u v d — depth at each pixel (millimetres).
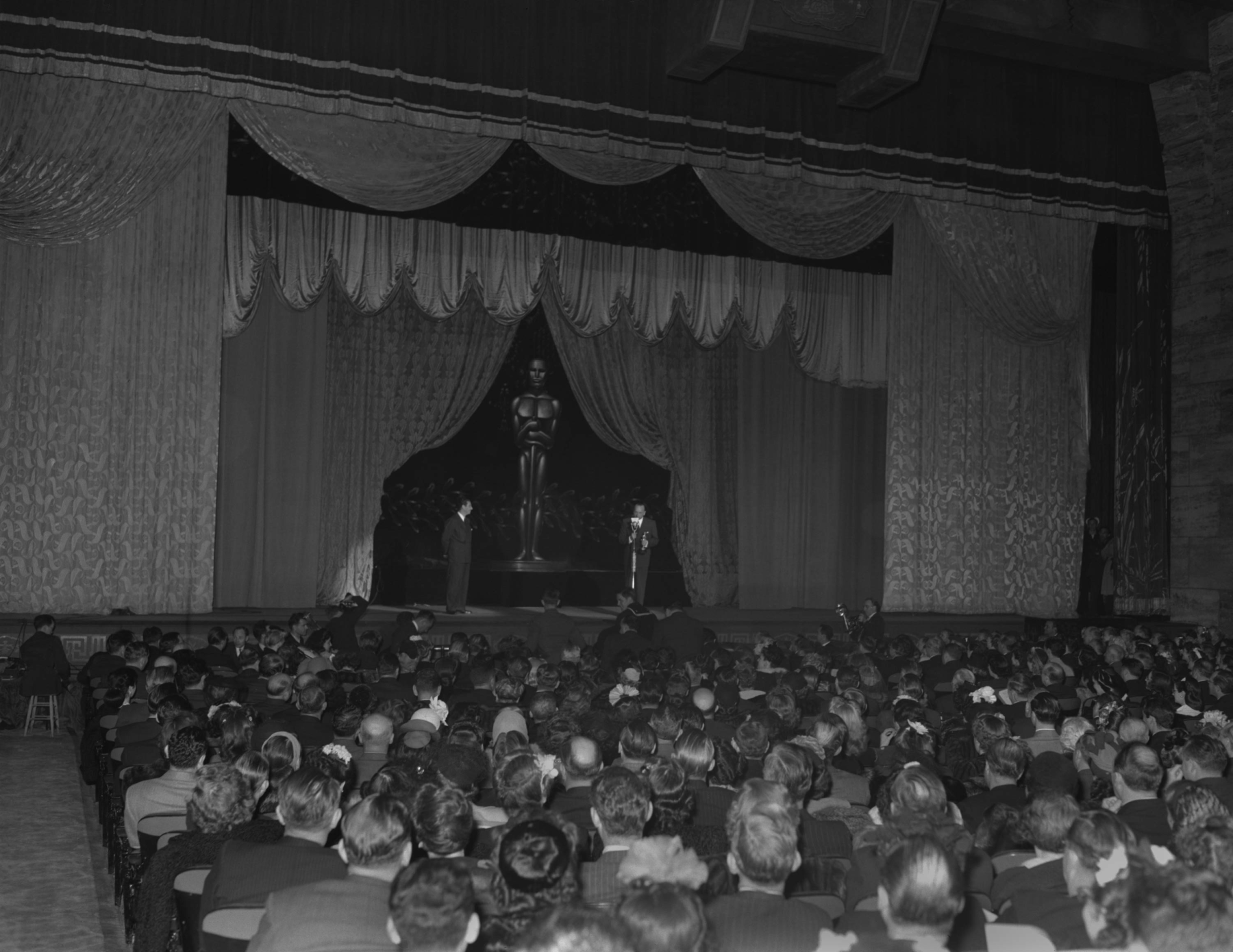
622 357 17797
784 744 4598
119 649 10094
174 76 13031
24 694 10703
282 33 13523
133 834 5184
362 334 16469
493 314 15992
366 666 10320
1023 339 18469
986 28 16156
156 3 12992
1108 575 19641
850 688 8562
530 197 16250
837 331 17906
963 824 5043
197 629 13570
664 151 15258
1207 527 17859
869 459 19156
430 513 17578
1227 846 3285
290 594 15680
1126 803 4848
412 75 14070
